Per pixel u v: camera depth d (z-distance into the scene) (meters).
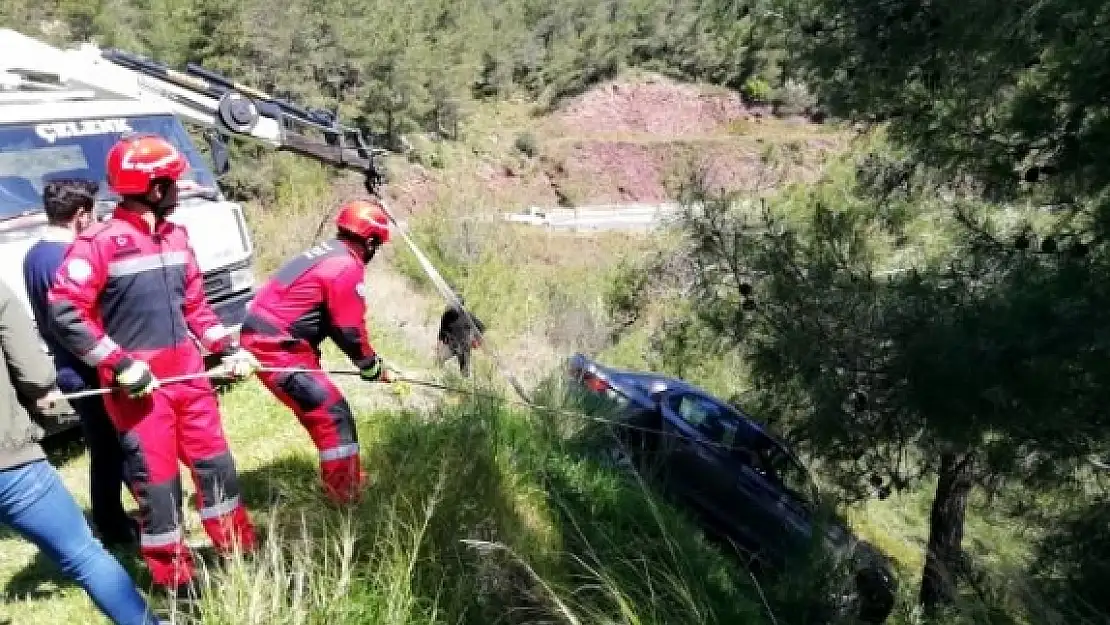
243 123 6.39
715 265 6.89
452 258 13.63
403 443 4.49
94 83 6.34
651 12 62.75
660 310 10.50
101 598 2.87
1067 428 4.09
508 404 5.65
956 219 5.40
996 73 4.75
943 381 4.40
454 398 5.48
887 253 6.50
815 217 6.50
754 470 6.73
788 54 6.60
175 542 3.24
